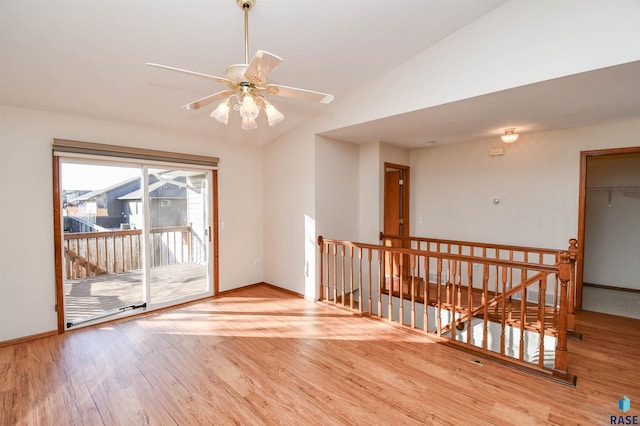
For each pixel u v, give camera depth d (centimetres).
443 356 273
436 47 288
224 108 197
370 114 345
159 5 210
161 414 200
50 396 218
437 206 516
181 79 292
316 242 423
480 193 469
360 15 244
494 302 350
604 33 206
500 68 250
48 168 309
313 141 416
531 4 234
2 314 290
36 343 297
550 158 406
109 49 243
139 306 377
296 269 450
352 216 481
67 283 329
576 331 322
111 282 360
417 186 540
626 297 449
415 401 212
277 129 441
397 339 307
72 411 203
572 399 213
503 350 269
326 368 254
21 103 289
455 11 250
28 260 301
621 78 225
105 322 348
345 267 472
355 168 486
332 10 236
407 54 301
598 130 370
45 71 255
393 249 336
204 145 430
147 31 231
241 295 448
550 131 404
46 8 200
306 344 296
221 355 275
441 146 508
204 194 439
